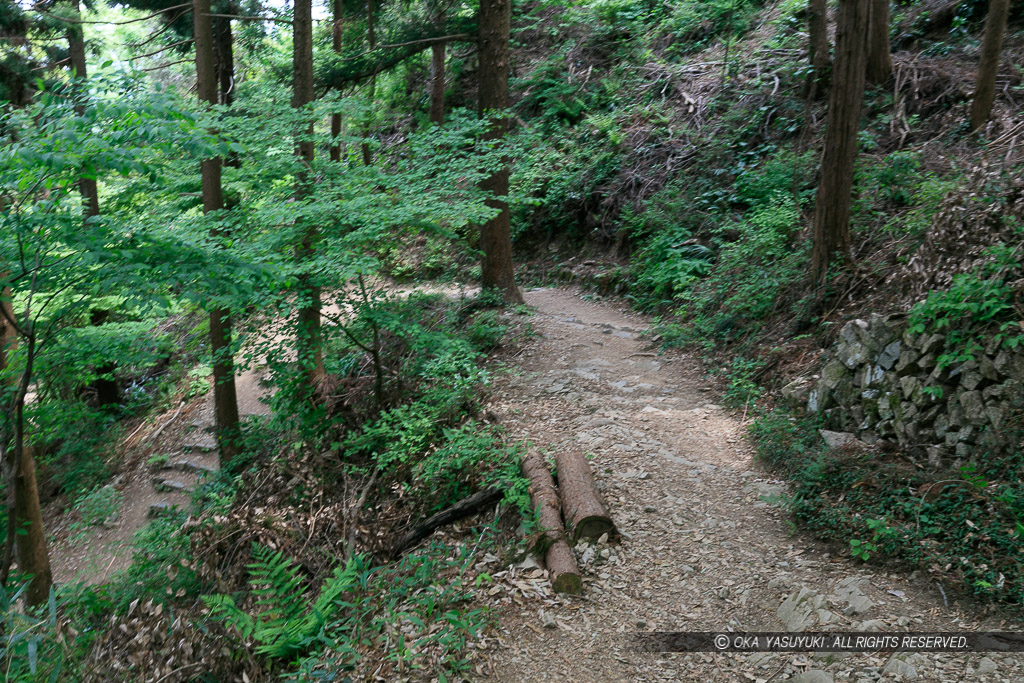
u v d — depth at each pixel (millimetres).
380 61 12023
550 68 18672
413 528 6074
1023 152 8547
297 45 8914
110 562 8508
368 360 9805
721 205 12961
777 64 14773
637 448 6941
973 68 11539
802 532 5223
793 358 8258
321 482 7160
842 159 8359
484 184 11945
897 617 4145
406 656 4117
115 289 4891
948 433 5500
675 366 9680
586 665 4098
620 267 13984
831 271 8664
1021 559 4215
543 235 16500
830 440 6328
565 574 4746
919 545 4621
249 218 7234
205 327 14016
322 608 4559
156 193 8391
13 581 5949
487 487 6148
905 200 9336
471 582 4980
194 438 11555
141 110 4242
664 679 3930
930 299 5902
